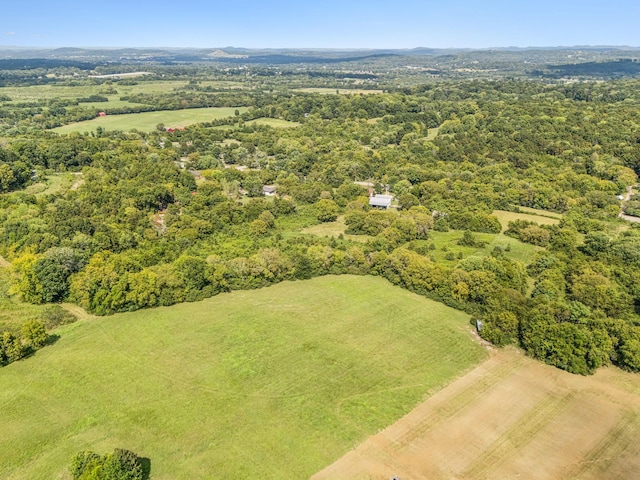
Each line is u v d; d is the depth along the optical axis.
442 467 55.88
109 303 88.69
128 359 75.38
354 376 72.25
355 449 58.22
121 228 125.12
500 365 75.62
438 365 75.56
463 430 61.56
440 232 135.50
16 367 73.19
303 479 53.66
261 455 56.91
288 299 96.75
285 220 142.75
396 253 108.12
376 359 76.81
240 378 71.19
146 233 123.88
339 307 93.75
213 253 115.38
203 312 90.75
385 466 55.78
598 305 89.62
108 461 50.50
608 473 55.50
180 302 94.44
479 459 57.12
